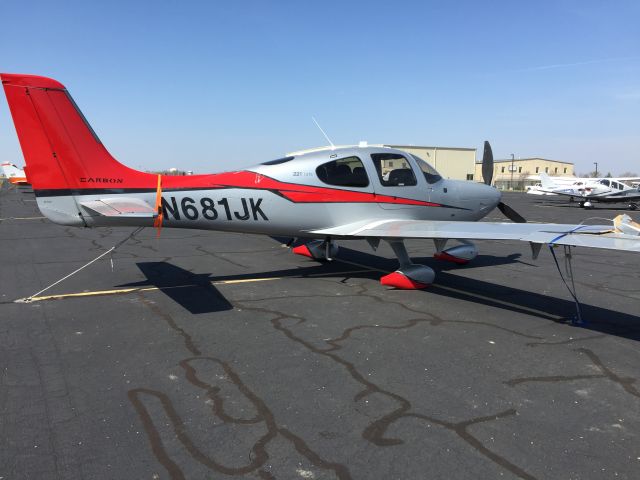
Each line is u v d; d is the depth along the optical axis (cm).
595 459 245
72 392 315
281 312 509
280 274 718
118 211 519
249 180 618
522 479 228
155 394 314
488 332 450
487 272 751
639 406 305
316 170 649
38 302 541
